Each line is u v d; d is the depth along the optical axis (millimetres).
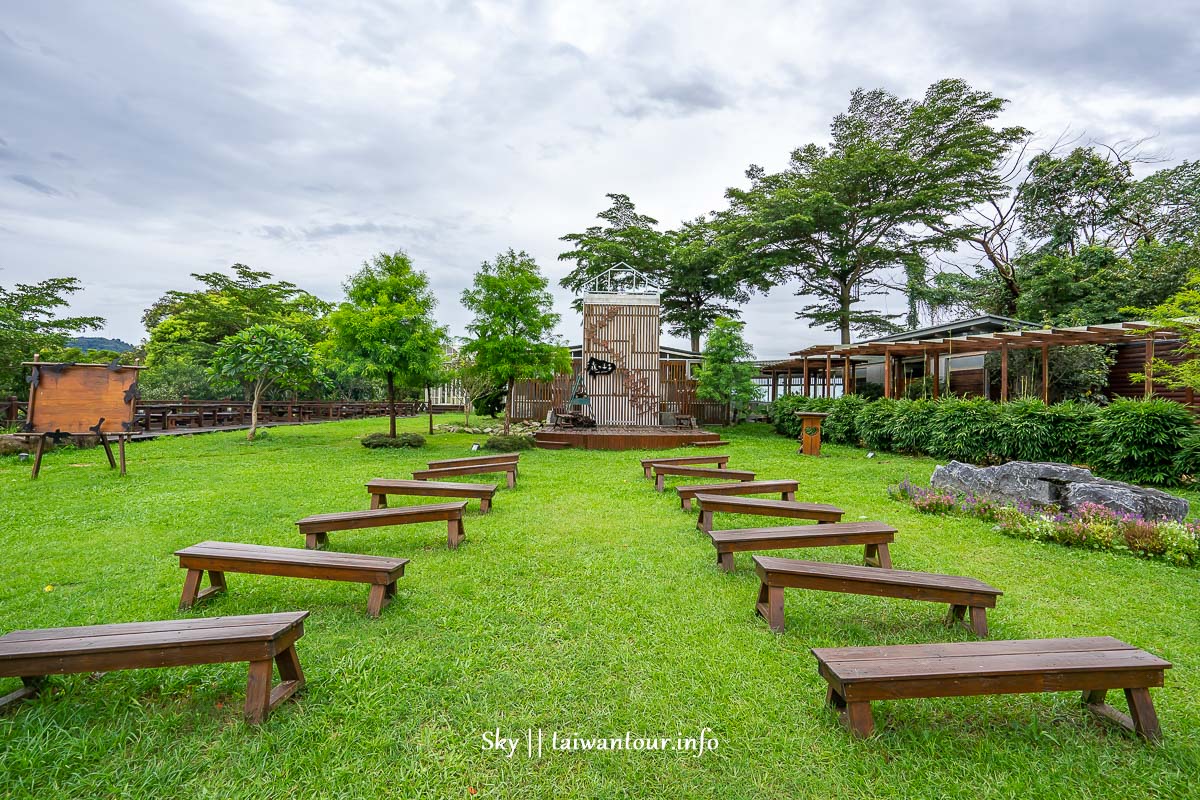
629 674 2723
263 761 2047
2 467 8875
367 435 15320
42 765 2006
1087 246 20844
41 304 15906
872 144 21281
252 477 8273
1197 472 7629
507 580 4004
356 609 3449
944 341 14023
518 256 14258
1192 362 9336
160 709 2373
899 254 22719
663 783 1983
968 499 6582
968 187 21703
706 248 23672
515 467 7824
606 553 4680
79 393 8234
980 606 3180
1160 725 2365
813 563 3400
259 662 2277
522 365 13844
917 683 2160
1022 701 2520
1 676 2160
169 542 4902
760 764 2086
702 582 4027
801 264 23312
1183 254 16734
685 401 20172
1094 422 8711
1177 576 4332
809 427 11930
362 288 13156
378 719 2311
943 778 2025
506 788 1953
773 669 2791
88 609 3422
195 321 27266
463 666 2752
